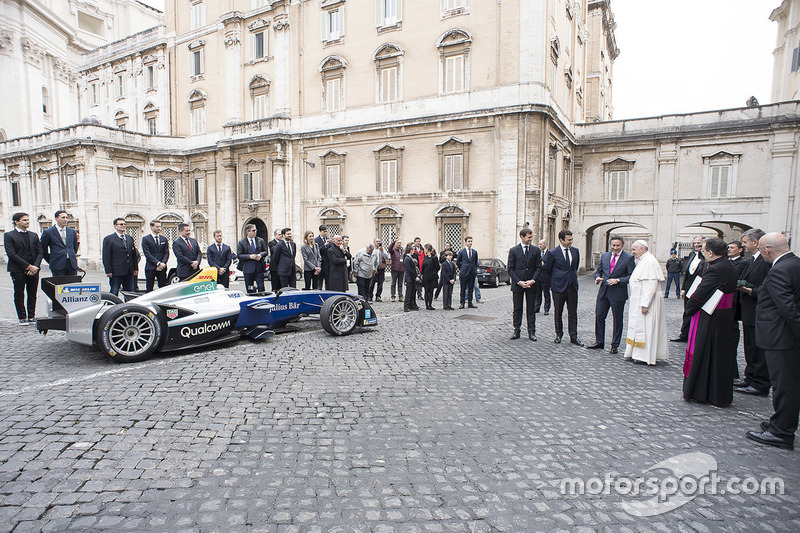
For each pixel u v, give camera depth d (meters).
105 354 6.52
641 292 7.33
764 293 4.55
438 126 24.20
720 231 30.77
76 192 32.41
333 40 27.45
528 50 22.03
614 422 4.90
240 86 31.66
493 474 3.74
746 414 5.29
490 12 22.78
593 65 37.75
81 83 42.34
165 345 7.02
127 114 38.84
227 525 2.99
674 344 9.16
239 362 6.83
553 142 24.08
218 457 3.90
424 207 24.89
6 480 3.46
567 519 3.15
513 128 22.25
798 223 23.56
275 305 8.48
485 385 6.02
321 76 27.94
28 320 9.58
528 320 9.03
